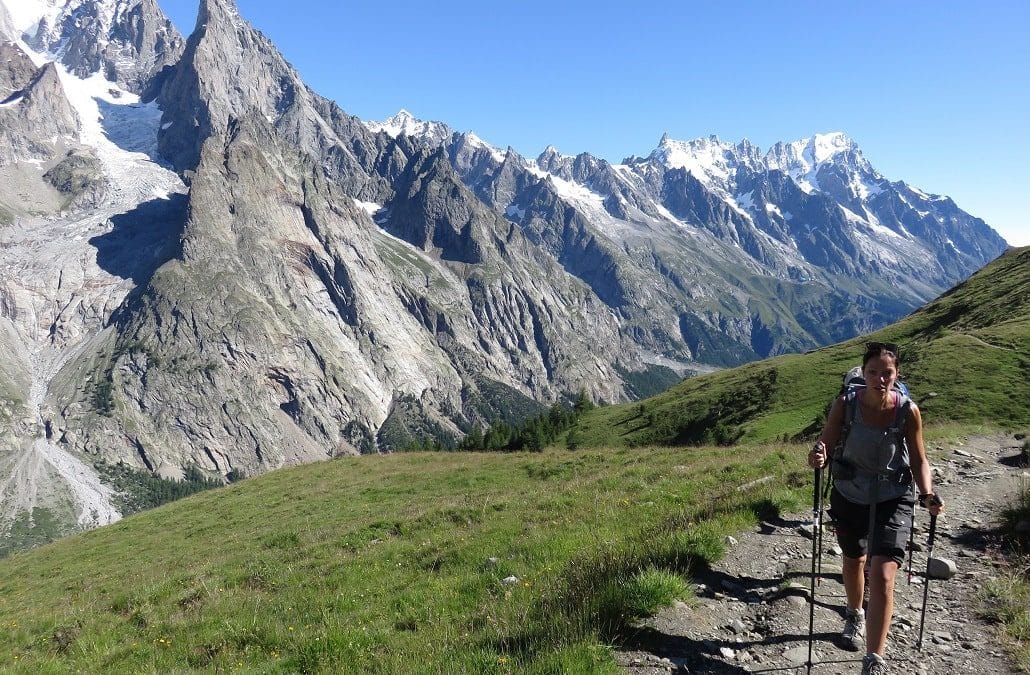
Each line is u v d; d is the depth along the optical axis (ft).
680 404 334.65
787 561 35.83
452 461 161.48
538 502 72.08
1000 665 23.26
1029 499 39.22
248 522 124.36
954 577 32.53
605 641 25.79
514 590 37.52
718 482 65.36
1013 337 181.47
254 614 46.93
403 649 32.17
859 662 24.27
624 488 72.69
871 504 23.49
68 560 128.57
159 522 149.48
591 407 495.82
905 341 285.43
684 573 32.22
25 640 55.88
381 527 76.74
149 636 48.06
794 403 249.34
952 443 82.23
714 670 23.71
